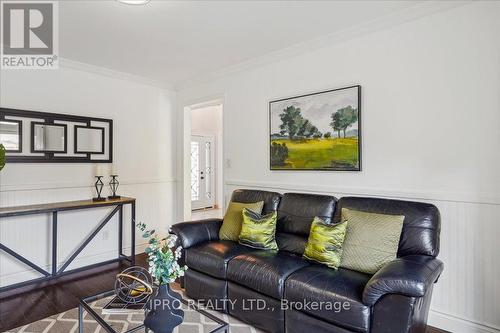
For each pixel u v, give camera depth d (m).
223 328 1.67
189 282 2.73
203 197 7.77
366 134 2.76
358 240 2.24
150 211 4.45
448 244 2.31
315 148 3.10
